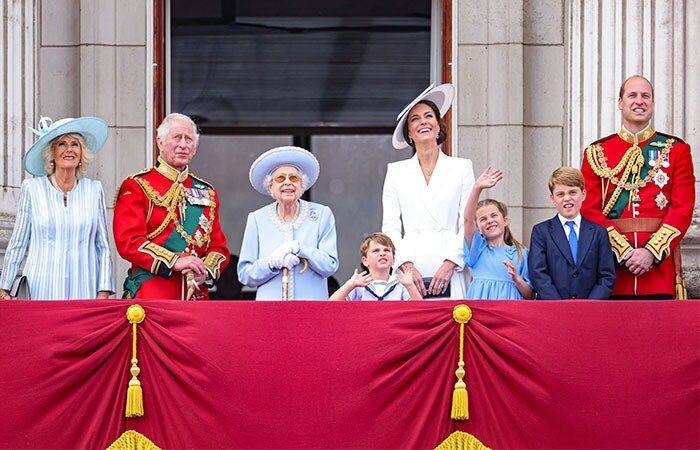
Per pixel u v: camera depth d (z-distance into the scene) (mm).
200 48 50125
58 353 34219
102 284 37188
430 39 49938
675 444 34219
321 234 37906
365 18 50406
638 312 34406
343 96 50656
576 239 36938
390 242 37906
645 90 38188
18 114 43781
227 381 34219
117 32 46656
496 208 37625
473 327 34438
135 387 34156
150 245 36344
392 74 50438
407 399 34219
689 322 34375
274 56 50344
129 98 46562
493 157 46625
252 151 55688
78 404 34250
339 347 34312
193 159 55812
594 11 44781
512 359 34312
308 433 34125
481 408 34312
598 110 44375
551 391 34188
